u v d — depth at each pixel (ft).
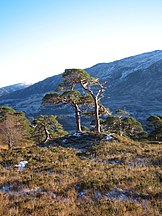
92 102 134.72
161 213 33.81
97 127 126.72
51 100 127.03
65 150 91.56
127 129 185.78
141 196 40.55
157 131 170.60
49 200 39.14
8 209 35.01
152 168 60.64
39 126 169.17
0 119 184.34
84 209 34.96
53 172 57.88
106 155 84.84
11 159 74.64
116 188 43.91
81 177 51.55
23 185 47.60
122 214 33.04
